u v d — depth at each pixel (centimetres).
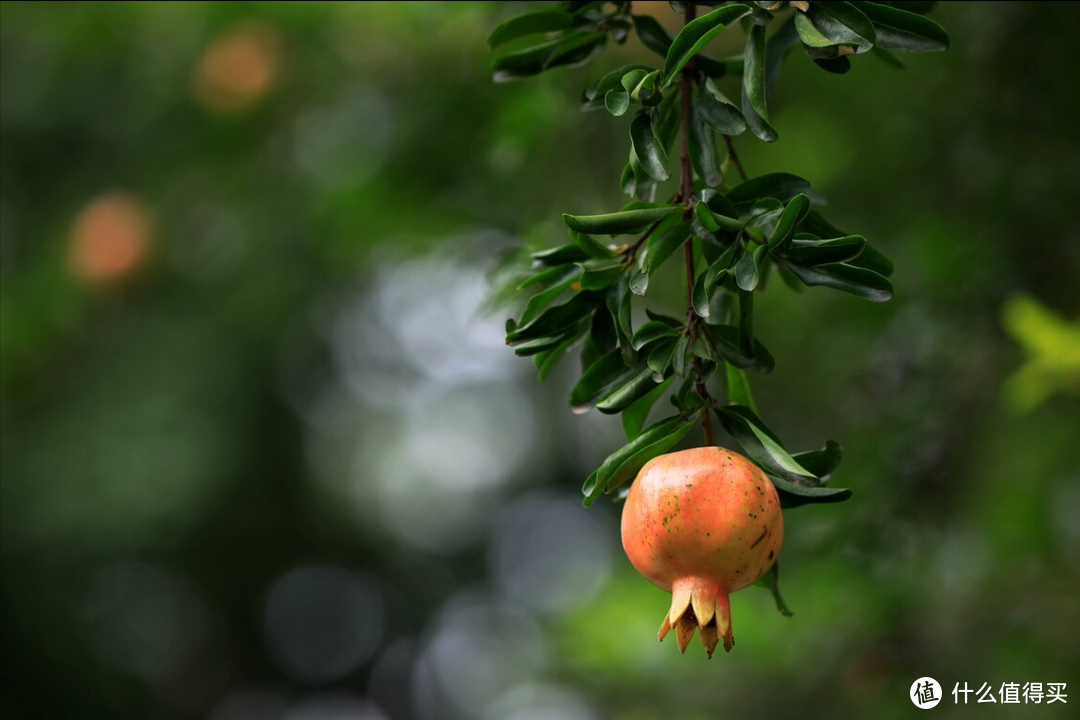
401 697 1408
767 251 162
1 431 798
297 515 1061
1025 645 423
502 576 1277
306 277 723
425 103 491
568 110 412
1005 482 447
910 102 440
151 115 590
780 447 164
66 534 830
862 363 449
